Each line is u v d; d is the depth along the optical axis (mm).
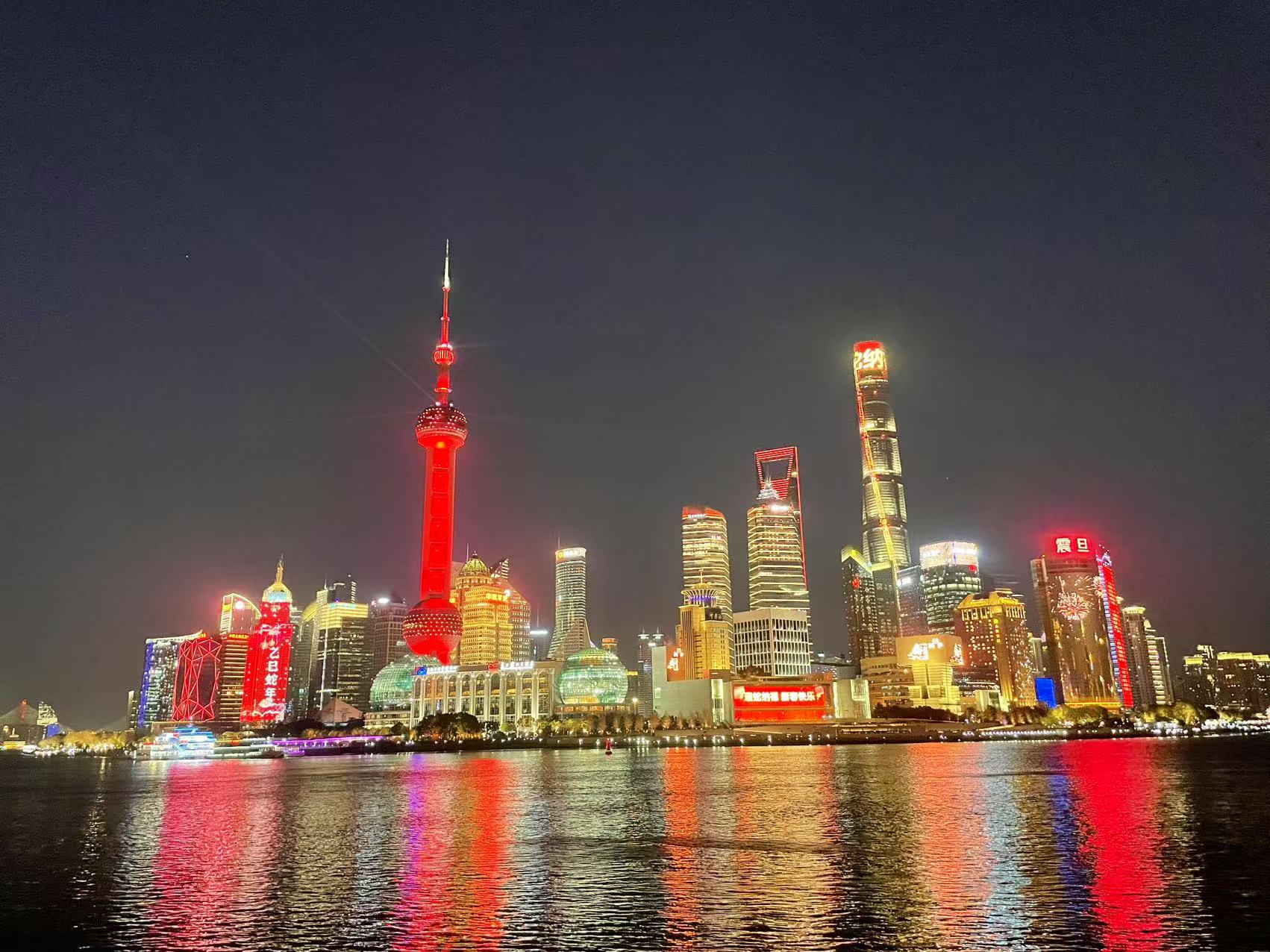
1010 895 63969
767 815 112062
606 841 92750
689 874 73625
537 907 62906
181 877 76938
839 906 61531
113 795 174875
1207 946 51594
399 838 98812
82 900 68312
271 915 62312
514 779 196375
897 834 93562
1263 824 97062
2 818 129625
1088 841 87125
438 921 59781
